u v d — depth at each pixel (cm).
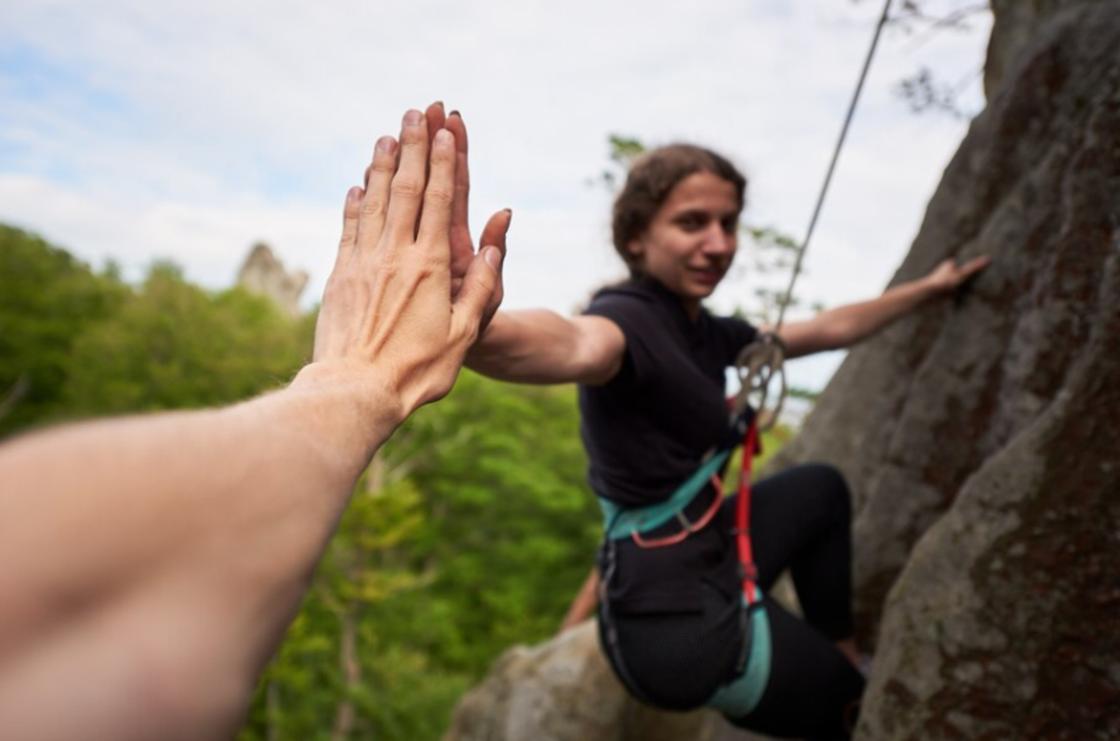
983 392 261
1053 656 166
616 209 208
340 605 2095
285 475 48
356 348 77
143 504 37
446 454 2589
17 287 3456
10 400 2859
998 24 436
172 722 36
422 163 90
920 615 185
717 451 195
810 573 221
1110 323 178
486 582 2592
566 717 497
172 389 2991
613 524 195
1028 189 262
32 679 32
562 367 151
